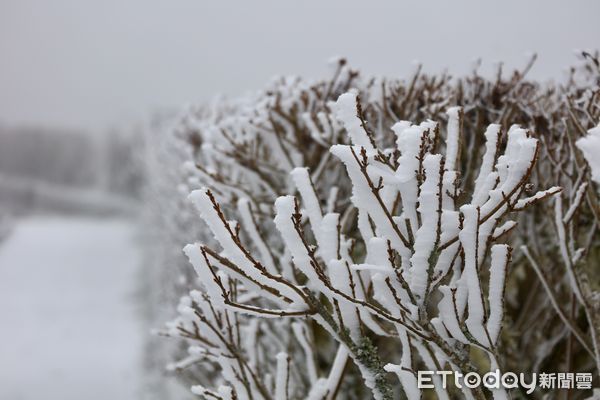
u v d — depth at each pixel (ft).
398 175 4.80
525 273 9.50
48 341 28.45
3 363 25.62
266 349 9.72
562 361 8.46
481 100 9.38
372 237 5.42
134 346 26.81
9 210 90.17
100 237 64.59
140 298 34.86
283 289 5.30
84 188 122.52
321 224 5.54
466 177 8.61
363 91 10.27
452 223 4.82
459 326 5.00
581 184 7.07
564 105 9.10
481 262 5.06
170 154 20.18
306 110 10.22
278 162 10.54
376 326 5.69
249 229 7.24
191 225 13.52
